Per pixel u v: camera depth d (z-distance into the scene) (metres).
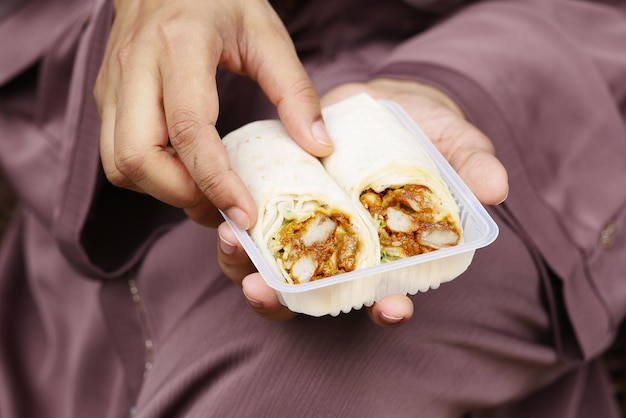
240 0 0.73
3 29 0.91
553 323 0.77
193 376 0.70
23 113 0.92
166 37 0.70
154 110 0.68
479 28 0.84
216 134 0.65
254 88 0.82
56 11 0.91
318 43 0.88
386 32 0.92
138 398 0.78
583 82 0.82
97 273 0.80
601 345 0.79
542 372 0.78
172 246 0.78
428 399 0.71
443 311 0.70
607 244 0.80
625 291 0.81
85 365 0.88
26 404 0.91
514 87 0.79
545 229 0.76
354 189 0.66
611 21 0.89
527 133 0.79
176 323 0.75
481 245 0.63
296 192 0.65
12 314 0.95
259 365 0.68
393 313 0.63
